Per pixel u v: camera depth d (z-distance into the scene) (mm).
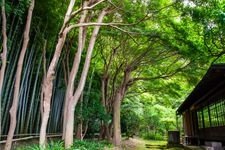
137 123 30812
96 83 17000
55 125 13414
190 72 15500
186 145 17719
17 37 9258
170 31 11555
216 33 10867
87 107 13984
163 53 14680
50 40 10859
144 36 12695
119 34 13414
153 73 18156
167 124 33219
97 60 16203
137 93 23625
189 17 11086
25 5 8367
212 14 10062
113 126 16797
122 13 11750
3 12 7316
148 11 11195
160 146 20406
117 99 16766
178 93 21000
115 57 16516
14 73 9336
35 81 10531
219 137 11945
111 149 12797
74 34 12539
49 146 8141
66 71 12906
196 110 17703
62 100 14312
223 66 7297
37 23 9766
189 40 11328
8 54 8805
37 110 11484
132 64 16141
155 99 28484
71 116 9992
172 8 11500
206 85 10711
